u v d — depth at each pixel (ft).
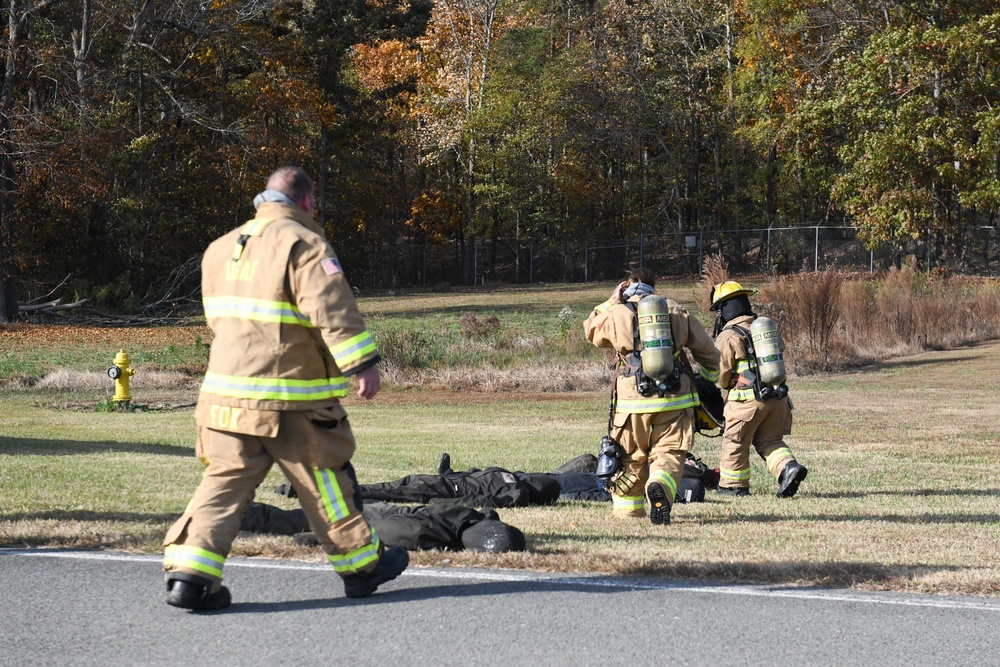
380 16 424.05
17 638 31.37
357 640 31.42
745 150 467.52
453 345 213.25
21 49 294.05
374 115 446.19
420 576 39.09
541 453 97.09
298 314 33.35
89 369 204.74
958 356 205.67
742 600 36.32
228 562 41.06
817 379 180.55
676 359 54.39
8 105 290.56
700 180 487.20
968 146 301.22
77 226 347.77
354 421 134.82
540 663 29.60
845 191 331.36
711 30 450.30
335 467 34.78
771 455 68.03
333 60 417.69
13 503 56.08
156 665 29.17
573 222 478.59
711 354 54.54
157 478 69.77
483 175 474.49
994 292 245.04
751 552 44.86
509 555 42.14
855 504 64.59
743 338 68.08
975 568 41.52
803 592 37.47
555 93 447.83
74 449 93.25
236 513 34.01
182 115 364.99
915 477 80.12
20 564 40.24
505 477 64.13
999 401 146.51
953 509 62.39
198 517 33.71
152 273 369.30
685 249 455.63
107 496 59.82
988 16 294.66
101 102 322.34
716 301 69.51
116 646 30.73
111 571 39.22
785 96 383.24
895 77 311.06
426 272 502.79
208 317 34.35
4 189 298.15
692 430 54.65
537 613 34.32
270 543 43.75
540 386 176.65
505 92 458.91
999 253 345.31
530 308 333.21
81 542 43.98
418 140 469.57
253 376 33.14
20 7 298.76
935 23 320.50
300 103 386.73
